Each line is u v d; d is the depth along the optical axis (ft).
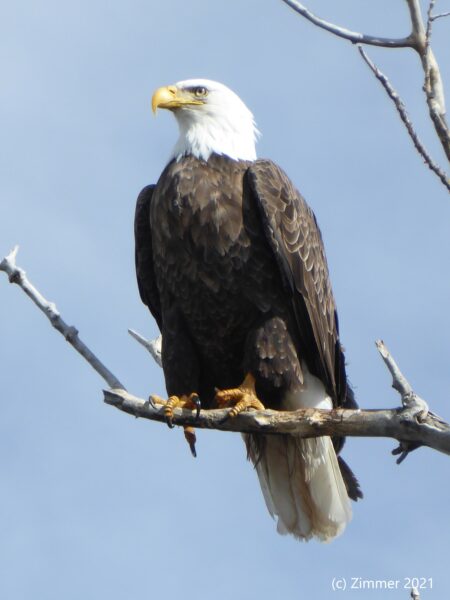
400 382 30.89
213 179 41.98
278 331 40.98
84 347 36.50
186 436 39.29
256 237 41.11
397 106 29.37
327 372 41.91
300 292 41.09
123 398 36.60
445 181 29.09
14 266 36.63
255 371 40.93
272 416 35.27
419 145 29.22
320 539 42.88
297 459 42.27
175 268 41.73
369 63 29.63
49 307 36.47
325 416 33.76
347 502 42.63
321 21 30.53
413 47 29.84
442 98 29.35
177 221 41.47
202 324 41.93
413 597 29.60
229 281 41.09
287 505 42.93
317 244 42.93
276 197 41.32
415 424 30.53
